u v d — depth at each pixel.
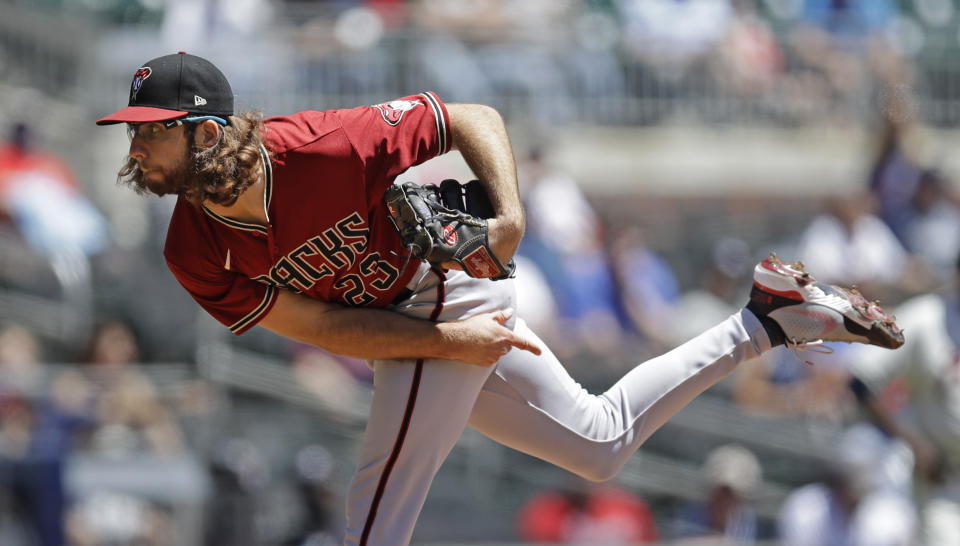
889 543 24.47
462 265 11.27
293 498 25.11
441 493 27.20
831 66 38.91
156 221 31.16
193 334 28.23
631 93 37.22
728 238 37.16
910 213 33.88
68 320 28.70
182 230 11.63
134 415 25.05
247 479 24.81
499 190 11.45
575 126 36.59
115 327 26.70
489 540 26.81
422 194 11.36
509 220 11.33
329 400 27.53
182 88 10.66
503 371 12.26
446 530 26.88
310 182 11.14
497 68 35.75
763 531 27.16
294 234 11.35
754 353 12.58
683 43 37.66
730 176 37.66
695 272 36.00
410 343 11.67
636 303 30.58
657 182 37.16
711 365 12.49
